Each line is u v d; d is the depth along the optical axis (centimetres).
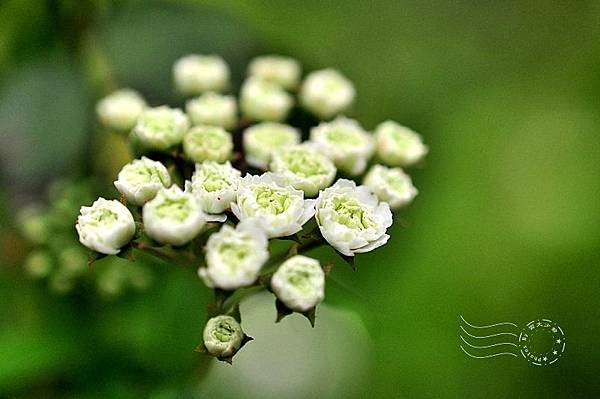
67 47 28
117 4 28
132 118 27
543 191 30
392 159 26
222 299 22
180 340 26
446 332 28
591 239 29
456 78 31
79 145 27
